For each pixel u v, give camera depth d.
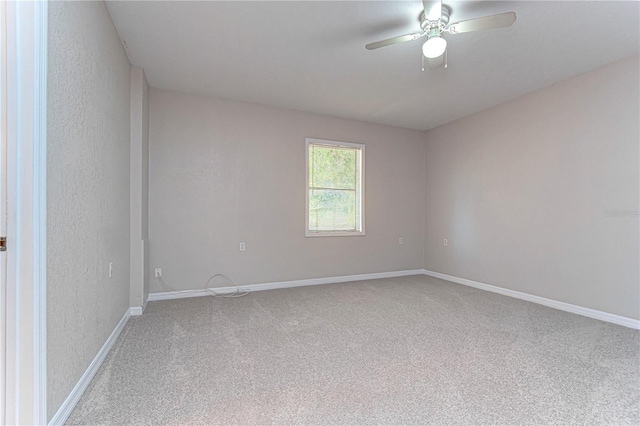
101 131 2.12
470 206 4.54
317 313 3.20
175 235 3.75
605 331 2.72
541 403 1.68
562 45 2.70
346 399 1.71
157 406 1.64
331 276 4.67
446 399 1.71
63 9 1.54
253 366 2.08
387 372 2.00
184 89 3.71
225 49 2.82
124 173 2.79
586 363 2.13
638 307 2.80
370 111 4.44
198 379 1.91
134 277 3.10
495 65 3.06
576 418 1.55
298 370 2.03
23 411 1.27
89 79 1.89
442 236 5.04
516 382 1.88
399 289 4.26
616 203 2.95
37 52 1.30
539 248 3.61
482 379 1.92
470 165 4.55
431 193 5.29
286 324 2.88
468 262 4.55
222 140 3.99
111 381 1.88
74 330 1.65
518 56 2.89
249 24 2.45
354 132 4.84
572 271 3.29
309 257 4.52
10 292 1.26
